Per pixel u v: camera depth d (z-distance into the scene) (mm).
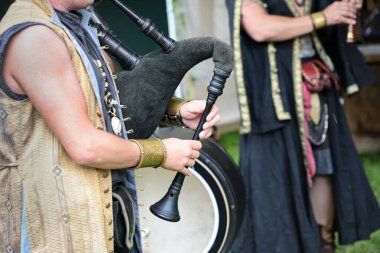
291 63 3684
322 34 3789
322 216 3957
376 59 6055
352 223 3887
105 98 2182
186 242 3246
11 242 2133
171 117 2504
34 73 1969
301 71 3689
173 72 2332
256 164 3762
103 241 2086
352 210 3879
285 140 3719
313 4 3729
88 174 2088
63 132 2002
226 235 3242
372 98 6223
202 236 3250
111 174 2201
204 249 3252
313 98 3746
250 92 3709
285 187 3744
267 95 3674
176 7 5734
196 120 2479
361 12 3779
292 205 3766
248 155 3805
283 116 3645
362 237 3924
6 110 2055
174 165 2236
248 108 3699
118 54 2395
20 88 2023
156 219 3215
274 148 3744
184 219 3229
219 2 5781
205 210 3230
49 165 2051
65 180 2055
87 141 2014
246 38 3713
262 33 3594
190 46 2316
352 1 3604
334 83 3842
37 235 2080
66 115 1992
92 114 2105
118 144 2092
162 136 3186
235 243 3824
